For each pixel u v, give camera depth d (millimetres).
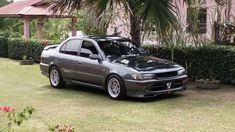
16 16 23812
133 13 12062
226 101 10727
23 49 21672
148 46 14711
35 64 20125
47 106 10461
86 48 12000
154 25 11414
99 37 12289
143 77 10445
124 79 10695
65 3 12664
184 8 14500
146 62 11195
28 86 13539
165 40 11844
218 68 13227
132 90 10625
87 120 9008
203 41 13633
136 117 9188
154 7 11469
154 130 8172
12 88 13203
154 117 9164
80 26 22484
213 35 14938
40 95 11945
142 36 12016
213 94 11711
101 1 11422
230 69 12961
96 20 11578
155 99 11086
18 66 19281
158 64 11133
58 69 12805
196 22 13297
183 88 11344
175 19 11586
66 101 11031
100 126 8516
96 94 11938
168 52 14250
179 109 9875
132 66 10812
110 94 11164
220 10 15578
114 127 8430
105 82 11281
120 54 11758
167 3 11742
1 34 25578
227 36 14922
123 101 10867
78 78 12125
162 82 10719
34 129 8359
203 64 13516
